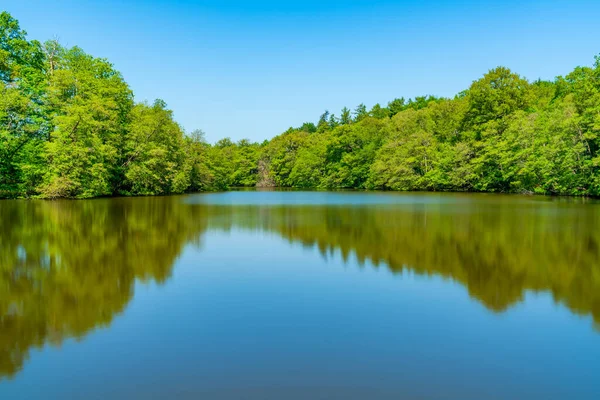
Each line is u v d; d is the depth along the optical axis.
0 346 6.57
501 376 5.67
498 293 9.55
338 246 15.47
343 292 9.65
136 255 13.59
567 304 8.76
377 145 80.44
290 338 6.93
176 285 10.17
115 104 43.84
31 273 11.09
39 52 41.62
